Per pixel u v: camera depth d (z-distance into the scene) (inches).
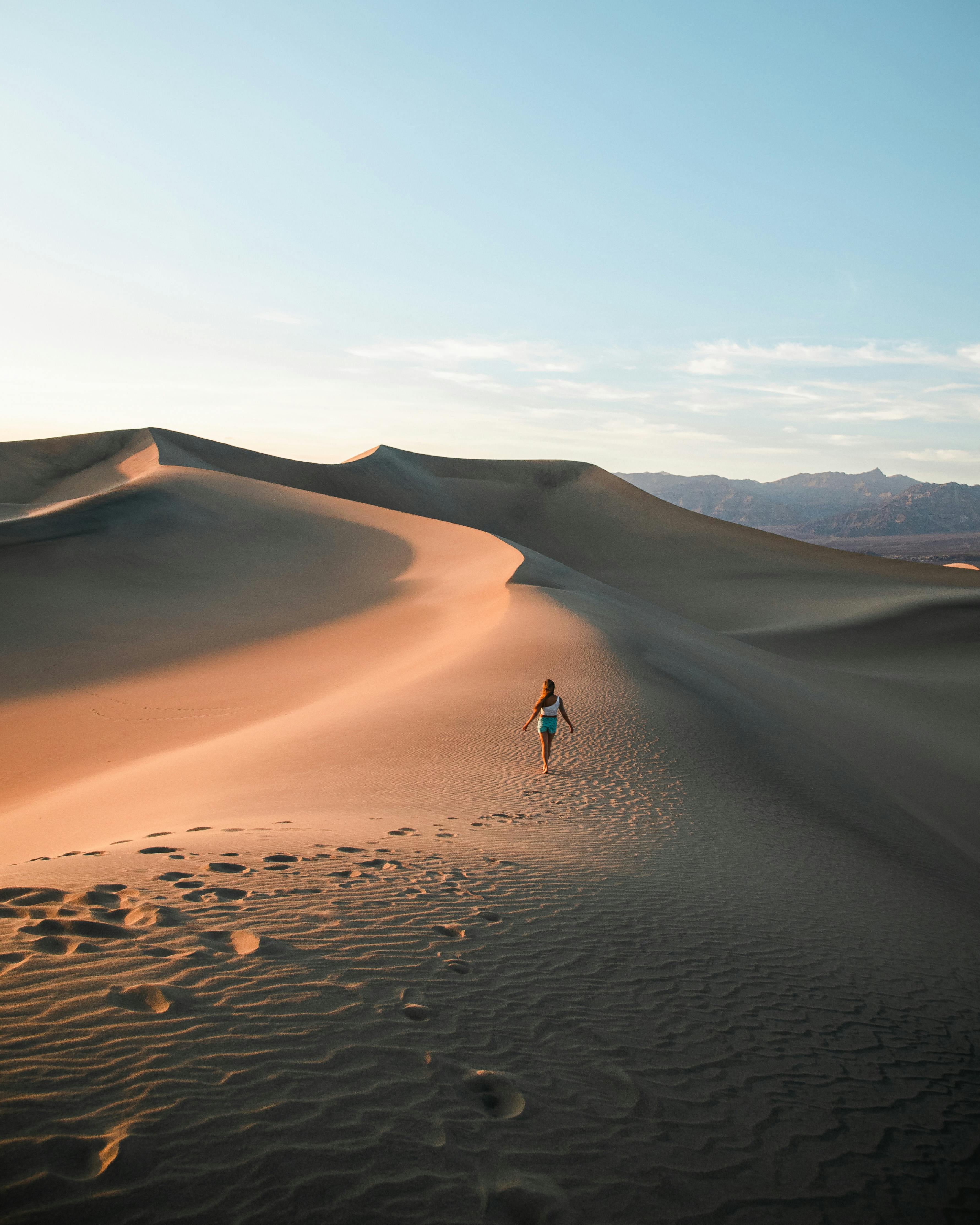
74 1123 115.0
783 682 1267.2
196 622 1449.3
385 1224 108.3
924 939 329.1
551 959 226.7
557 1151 134.6
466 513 4537.4
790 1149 152.5
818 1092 178.4
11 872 274.7
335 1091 136.6
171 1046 140.6
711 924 287.3
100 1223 97.9
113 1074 129.0
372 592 1710.1
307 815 423.5
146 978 165.9
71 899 220.4
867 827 568.7
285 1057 144.3
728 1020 207.9
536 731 657.0
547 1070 162.4
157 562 1752.0
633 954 243.3
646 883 328.8
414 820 419.2
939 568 3403.1
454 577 1776.6
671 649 1203.9
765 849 429.4
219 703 1015.0
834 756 812.0
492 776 548.4
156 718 956.0
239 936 201.3
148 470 2874.0
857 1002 239.6
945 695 1413.6
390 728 669.3
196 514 2094.0
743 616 2706.7
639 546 4042.8
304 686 1077.1
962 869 542.0
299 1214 106.5
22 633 1298.0
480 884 290.4
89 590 1535.4
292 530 2117.4
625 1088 162.6
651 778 557.9
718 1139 150.8
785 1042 201.5
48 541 1697.8
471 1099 144.6
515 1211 117.2
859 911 349.4
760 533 4165.8
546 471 5027.1
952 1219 140.9
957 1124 176.4
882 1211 138.6
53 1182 102.7
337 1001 172.6
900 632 2133.4
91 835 447.5
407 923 233.0
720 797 531.8
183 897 232.5
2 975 158.6
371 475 4490.7
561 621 1110.4
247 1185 109.8
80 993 154.8
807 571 3398.1
